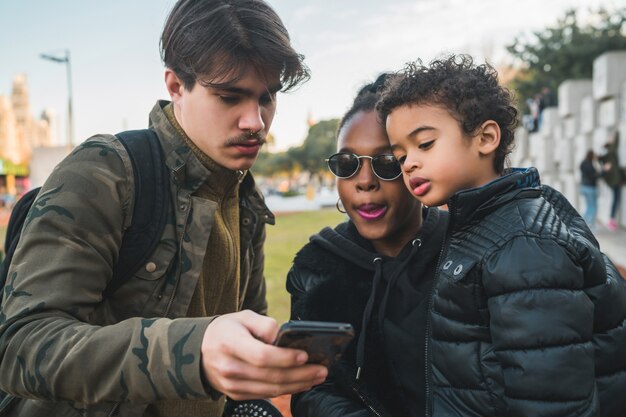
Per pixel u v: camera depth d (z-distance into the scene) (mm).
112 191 1212
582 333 1127
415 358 1457
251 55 1240
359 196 1518
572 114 15805
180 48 1268
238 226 1597
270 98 1362
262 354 778
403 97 1361
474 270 1233
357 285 1550
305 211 27672
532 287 1141
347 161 1514
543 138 18547
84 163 1209
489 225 1269
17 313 1031
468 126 1332
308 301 1543
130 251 1251
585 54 26797
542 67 28969
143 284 1271
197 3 1266
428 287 1510
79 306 1094
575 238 1217
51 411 1220
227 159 1338
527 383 1104
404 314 1506
